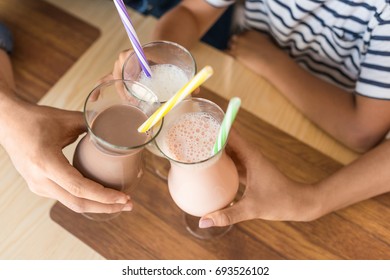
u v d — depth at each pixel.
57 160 0.74
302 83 1.04
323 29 1.11
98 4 1.09
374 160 0.91
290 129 0.99
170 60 0.84
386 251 0.87
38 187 0.78
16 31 1.03
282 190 0.82
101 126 0.72
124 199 0.73
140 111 0.74
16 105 0.79
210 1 1.15
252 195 0.80
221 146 0.63
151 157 0.92
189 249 0.85
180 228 0.87
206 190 0.74
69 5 1.08
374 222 0.89
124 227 0.86
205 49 1.06
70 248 0.84
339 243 0.87
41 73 0.99
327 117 1.00
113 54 1.02
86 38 1.04
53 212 0.86
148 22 1.09
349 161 0.97
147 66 0.77
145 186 0.90
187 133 0.73
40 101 0.96
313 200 0.85
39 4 1.07
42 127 0.77
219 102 0.99
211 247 0.86
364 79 1.02
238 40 1.15
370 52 1.01
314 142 0.98
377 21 0.98
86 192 0.72
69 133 0.79
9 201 0.87
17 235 0.84
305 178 0.93
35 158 0.74
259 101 1.01
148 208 0.88
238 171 0.89
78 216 0.86
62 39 1.03
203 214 0.79
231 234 0.87
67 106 0.96
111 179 0.75
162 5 1.53
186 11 1.16
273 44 1.16
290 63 1.09
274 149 0.95
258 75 1.05
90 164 0.73
